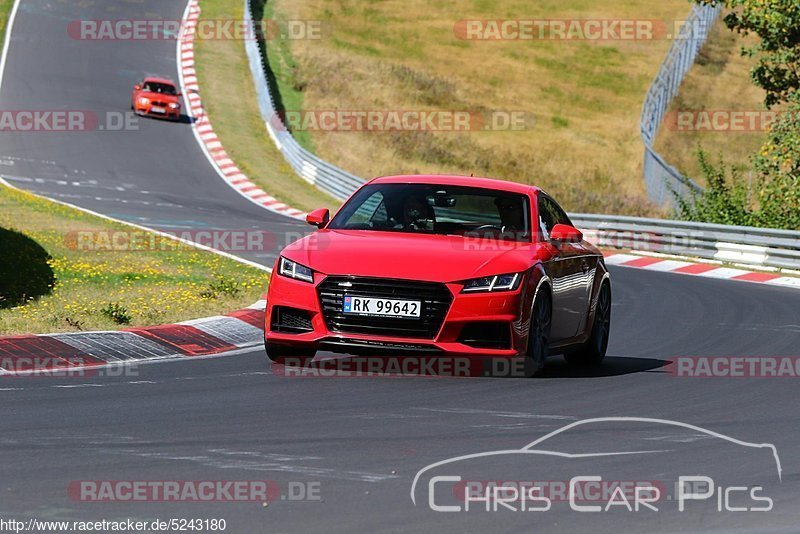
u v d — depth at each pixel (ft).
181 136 500.33
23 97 529.04
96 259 198.90
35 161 424.87
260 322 151.53
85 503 65.87
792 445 89.61
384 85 649.61
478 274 110.42
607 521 65.51
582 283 129.49
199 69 615.16
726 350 151.64
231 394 102.37
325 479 72.74
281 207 391.65
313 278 111.55
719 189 354.74
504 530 63.05
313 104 595.88
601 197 484.33
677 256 318.45
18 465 73.87
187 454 78.54
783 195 334.03
